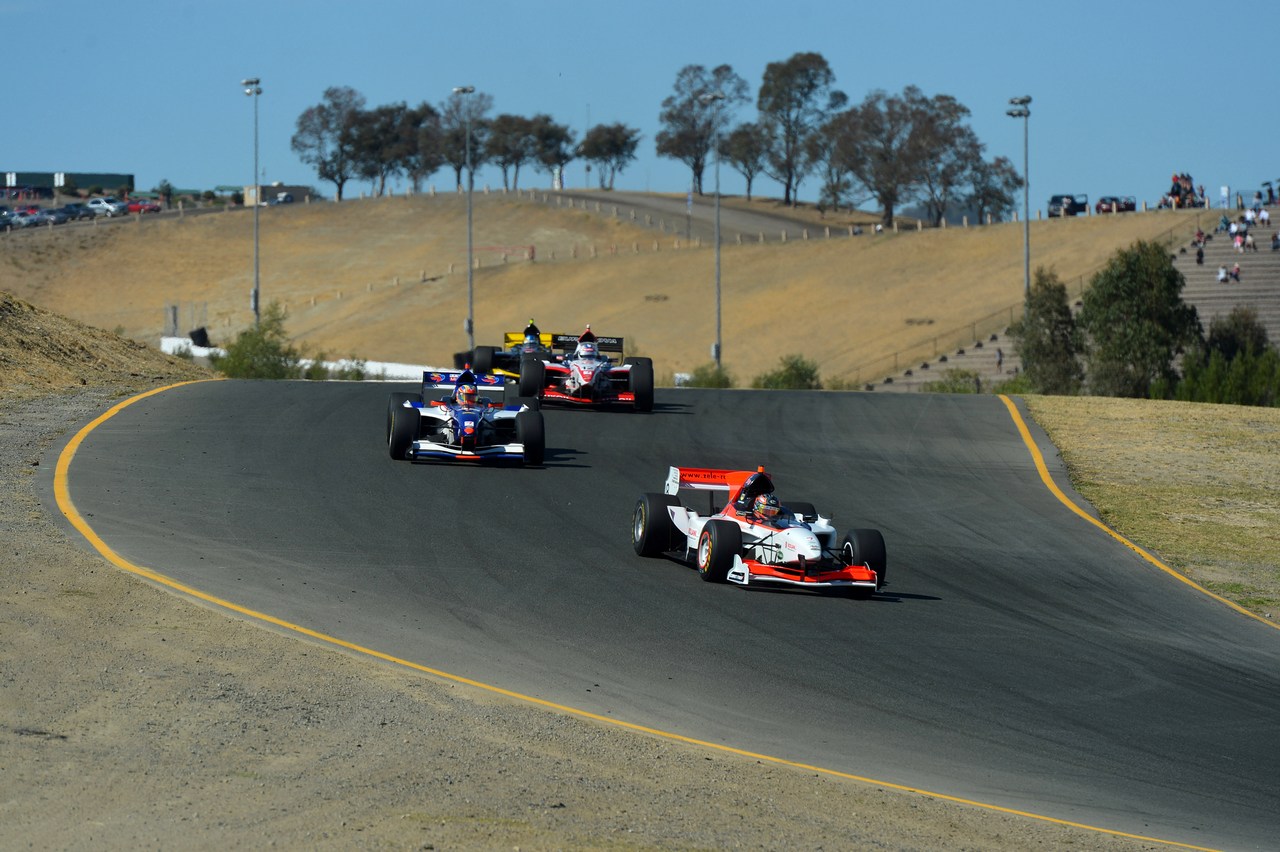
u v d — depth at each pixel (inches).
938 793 1470.2
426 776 1327.5
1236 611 2551.7
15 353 4279.0
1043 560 2844.5
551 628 2034.9
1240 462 4143.7
